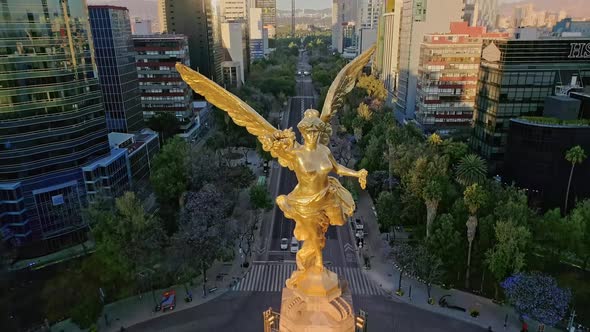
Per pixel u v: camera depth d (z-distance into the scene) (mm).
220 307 80188
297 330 26266
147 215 89375
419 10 178750
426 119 159000
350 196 27062
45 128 93125
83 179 101500
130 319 77000
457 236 80000
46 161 94812
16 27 85750
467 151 123250
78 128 98500
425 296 81812
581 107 111438
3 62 85312
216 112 175625
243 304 80938
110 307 80312
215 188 98000
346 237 103438
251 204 110188
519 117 115250
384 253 94438
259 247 99875
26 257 94625
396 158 111312
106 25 130000
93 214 82812
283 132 25547
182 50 169625
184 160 110625
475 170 93750
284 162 26531
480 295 81750
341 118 183250
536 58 118000
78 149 99188
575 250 79812
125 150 114562
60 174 97438
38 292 83688
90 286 75688
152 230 81812
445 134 153500
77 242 100500
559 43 116375
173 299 80125
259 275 89750
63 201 98562
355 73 30406
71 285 75250
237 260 94812
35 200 94500
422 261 77125
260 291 84688
